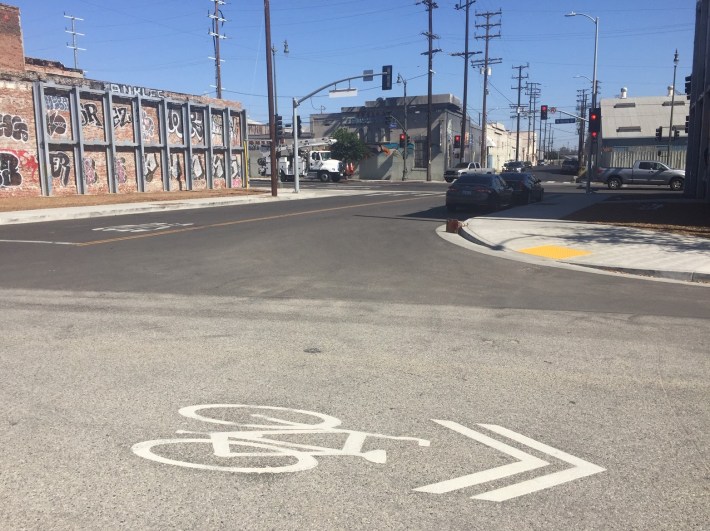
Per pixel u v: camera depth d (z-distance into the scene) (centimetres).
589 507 336
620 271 1113
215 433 426
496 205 2347
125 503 338
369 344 641
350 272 1084
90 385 516
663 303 855
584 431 432
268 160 7050
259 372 552
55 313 770
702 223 1786
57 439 415
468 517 326
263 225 1872
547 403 483
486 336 675
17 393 496
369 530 314
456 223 1677
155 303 830
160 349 619
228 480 363
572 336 678
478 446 409
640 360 593
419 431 431
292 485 358
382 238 1570
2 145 2708
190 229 1755
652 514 329
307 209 2520
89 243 1441
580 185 5069
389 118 6506
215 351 614
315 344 640
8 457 389
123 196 3072
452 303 842
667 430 434
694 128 3153
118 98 3306
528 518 325
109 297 867
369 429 434
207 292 905
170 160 3678
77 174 3055
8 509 331
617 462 387
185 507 334
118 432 426
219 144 4134
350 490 353
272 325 717
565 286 973
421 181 6456
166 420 447
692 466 382
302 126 8681
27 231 1681
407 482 362
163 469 375
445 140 7094
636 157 6481
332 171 6044
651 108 6725
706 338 672
